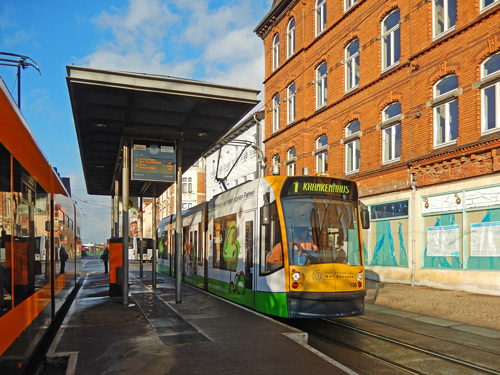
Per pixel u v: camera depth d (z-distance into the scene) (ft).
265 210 30.12
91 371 18.57
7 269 15.72
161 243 85.46
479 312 34.83
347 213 32.17
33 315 20.90
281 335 25.00
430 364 21.72
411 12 56.24
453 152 48.21
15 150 17.69
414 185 54.03
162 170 40.16
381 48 62.03
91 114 37.60
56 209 32.65
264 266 31.83
